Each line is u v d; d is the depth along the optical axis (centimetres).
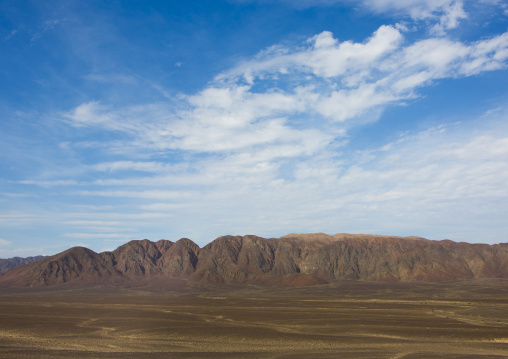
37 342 5944
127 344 5822
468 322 8069
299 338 6253
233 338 6309
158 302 14588
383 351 5244
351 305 12294
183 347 5597
